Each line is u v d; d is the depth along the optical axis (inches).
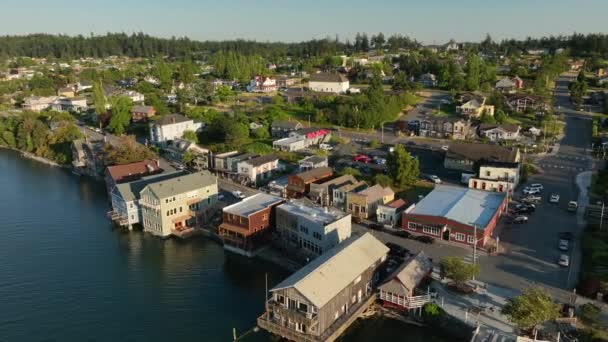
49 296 2549.2
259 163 4202.8
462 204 3181.6
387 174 3991.1
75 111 7504.9
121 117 6195.9
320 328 2049.7
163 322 2316.7
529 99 6353.3
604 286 2246.6
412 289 2247.8
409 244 2878.9
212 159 4547.2
